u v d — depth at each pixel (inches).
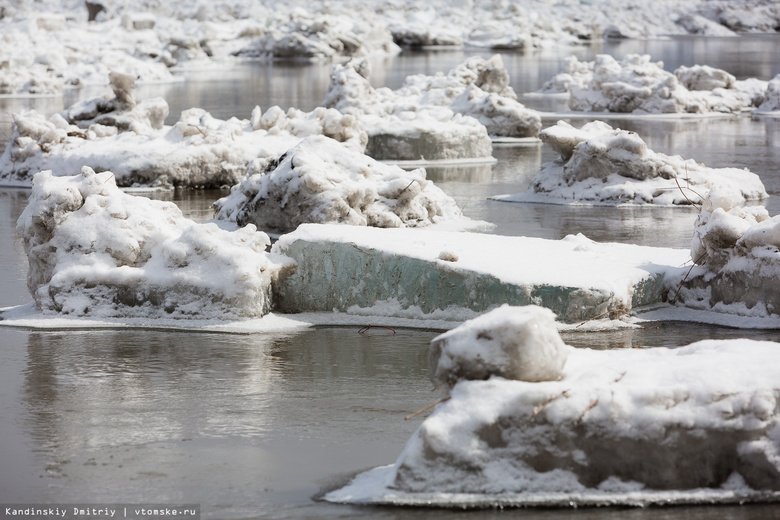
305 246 821.9
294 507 443.2
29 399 596.7
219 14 5831.7
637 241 1117.1
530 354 450.9
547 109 2910.9
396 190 1156.5
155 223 828.0
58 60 3789.4
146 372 653.3
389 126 1948.8
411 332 761.6
